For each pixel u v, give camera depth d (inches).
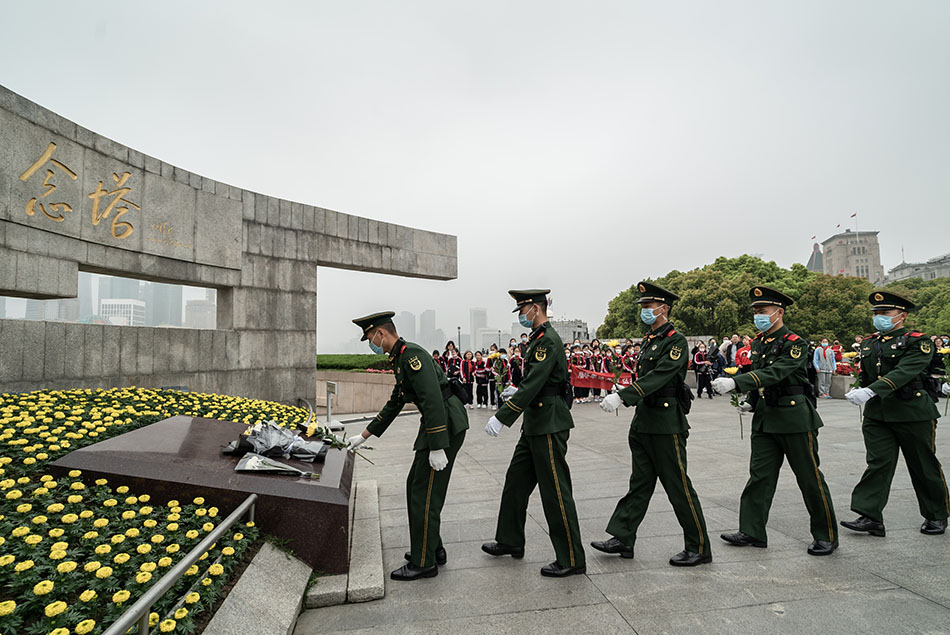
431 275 599.2
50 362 305.7
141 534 119.1
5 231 285.7
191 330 403.2
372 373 644.7
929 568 137.7
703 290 1610.5
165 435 173.8
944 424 381.7
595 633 110.9
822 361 610.5
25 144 296.5
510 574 143.3
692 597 125.5
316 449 172.6
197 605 100.7
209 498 137.9
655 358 152.6
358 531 175.2
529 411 148.4
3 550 101.5
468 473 271.0
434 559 143.8
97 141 339.3
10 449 149.9
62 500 128.0
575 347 657.6
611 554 154.9
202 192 415.8
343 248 526.9
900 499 202.8
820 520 151.0
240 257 444.8
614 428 419.2
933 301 2215.8
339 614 123.3
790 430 153.1
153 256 377.4
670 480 147.6
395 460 313.1
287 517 138.1
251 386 446.9
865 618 113.0
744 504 159.9
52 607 85.6
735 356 565.3
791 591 126.8
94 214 336.2
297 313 486.0
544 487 143.3
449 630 114.3
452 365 637.9
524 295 150.4
